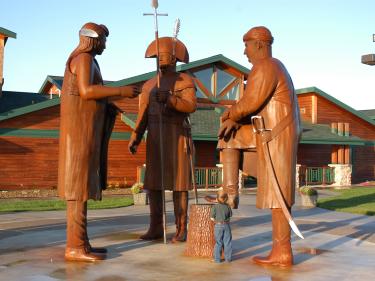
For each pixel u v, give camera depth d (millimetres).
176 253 9766
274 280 7871
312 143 34875
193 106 10664
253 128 9031
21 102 31500
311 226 14906
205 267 8680
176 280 7773
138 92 9180
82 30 9133
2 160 27500
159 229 11312
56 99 28406
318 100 39531
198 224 9453
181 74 10961
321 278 8078
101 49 9336
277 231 8914
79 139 9016
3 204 21359
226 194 9125
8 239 11391
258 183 8992
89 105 9094
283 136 8820
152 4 10484
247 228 13633
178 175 10828
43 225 14250
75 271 8234
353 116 41031
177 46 10961
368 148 42031
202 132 30500
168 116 10914
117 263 8867
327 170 36219
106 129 9695
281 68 8961
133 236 11789
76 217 9039
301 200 22828
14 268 8414
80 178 9000
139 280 7746
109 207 20562
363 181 41375
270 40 9094
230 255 9086
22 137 27938
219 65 34250
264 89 8766
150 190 11203
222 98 34406
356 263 9266
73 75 9062
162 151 10586
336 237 12438
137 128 11375
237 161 9844
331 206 21453
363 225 15328
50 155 28516
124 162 30688
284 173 8797
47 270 8289
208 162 33188
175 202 11023
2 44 28766
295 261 9336
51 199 24938
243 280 7824
